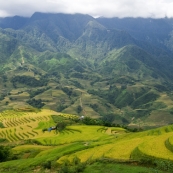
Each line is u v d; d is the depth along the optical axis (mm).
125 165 55844
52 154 84125
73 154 72250
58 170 61250
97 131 155375
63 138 138000
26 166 73250
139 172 50719
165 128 116562
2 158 97562
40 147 121250
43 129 185625
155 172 49781
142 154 58062
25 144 136625
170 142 62656
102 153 66812
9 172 70938
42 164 70312
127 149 66250
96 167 56500
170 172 49344
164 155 55906
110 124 195125
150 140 69375
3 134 182375
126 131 160000
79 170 55781
